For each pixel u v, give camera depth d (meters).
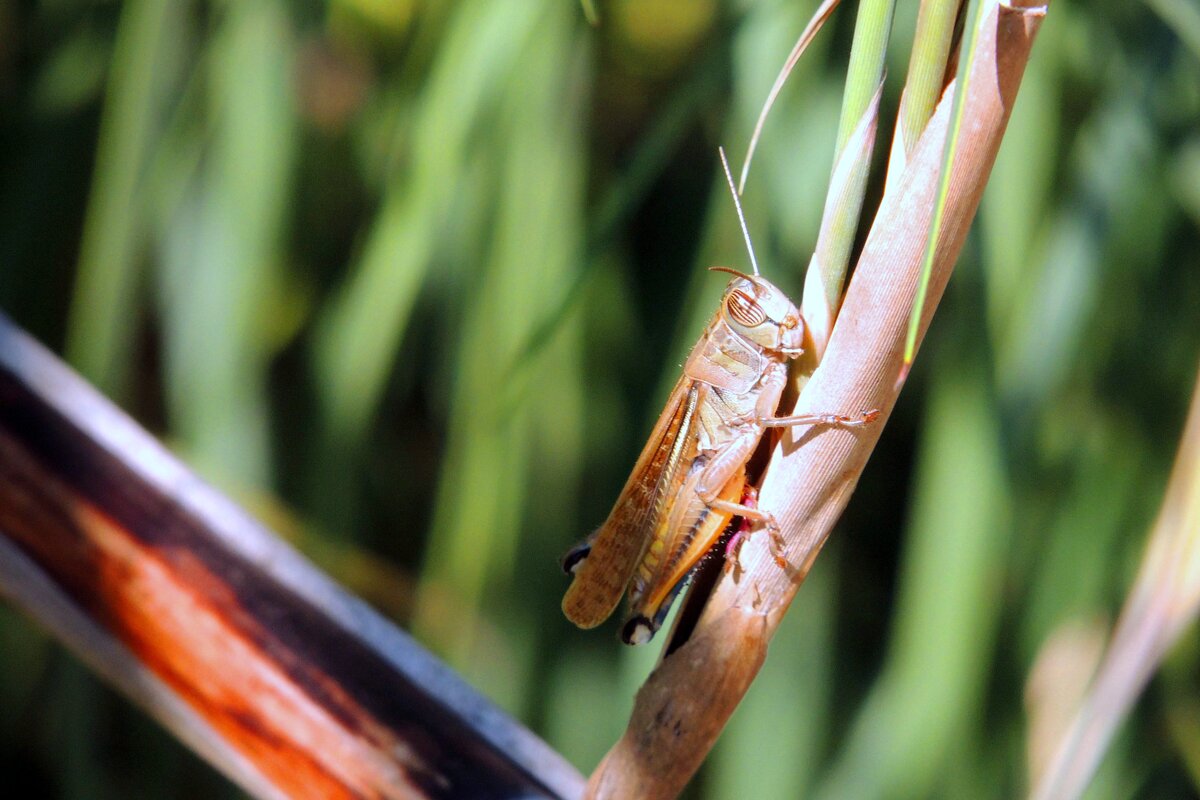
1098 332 0.43
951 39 0.30
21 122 0.46
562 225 0.43
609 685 0.47
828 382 0.30
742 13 0.39
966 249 0.41
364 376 0.43
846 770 0.45
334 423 0.44
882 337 0.30
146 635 0.31
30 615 0.31
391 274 0.42
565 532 0.46
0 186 0.46
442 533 0.44
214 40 0.44
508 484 0.43
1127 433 0.44
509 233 0.43
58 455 0.32
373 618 0.32
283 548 0.32
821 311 0.31
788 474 0.30
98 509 0.31
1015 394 0.42
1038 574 0.44
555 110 0.43
